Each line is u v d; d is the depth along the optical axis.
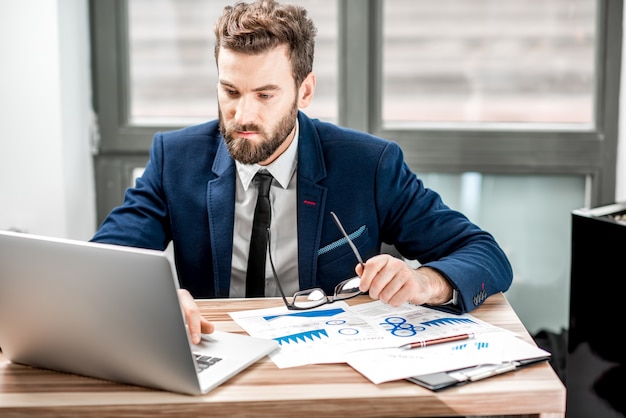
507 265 1.46
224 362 1.04
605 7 2.39
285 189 1.55
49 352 1.04
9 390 0.99
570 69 2.46
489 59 2.46
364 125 2.45
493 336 1.15
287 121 1.40
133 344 0.96
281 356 1.08
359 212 1.56
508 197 2.52
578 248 1.80
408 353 1.08
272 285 1.55
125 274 0.92
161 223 1.59
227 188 1.54
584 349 1.79
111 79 2.45
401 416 0.95
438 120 2.50
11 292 1.00
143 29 2.47
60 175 2.27
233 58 1.33
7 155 2.26
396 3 2.43
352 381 0.99
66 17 2.27
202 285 1.57
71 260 0.94
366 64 2.42
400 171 1.62
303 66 1.42
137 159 2.50
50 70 2.23
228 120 1.37
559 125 2.48
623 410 1.65
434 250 1.54
